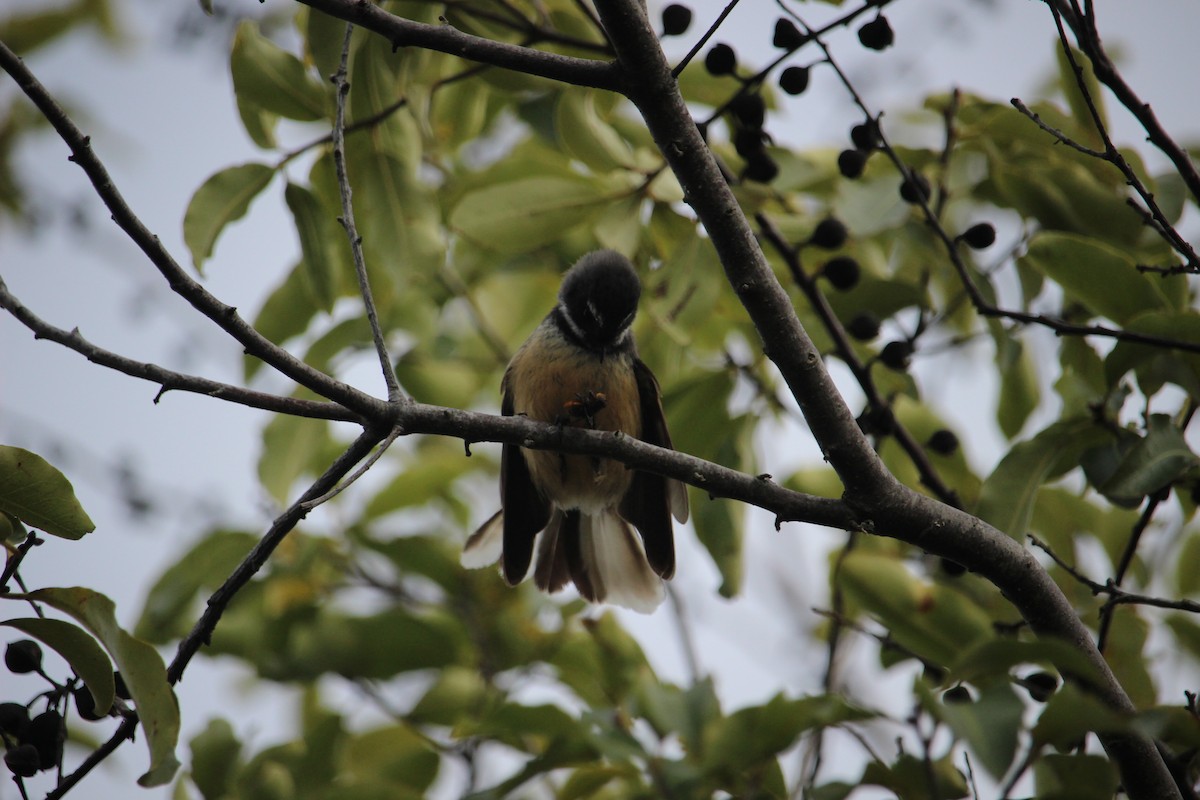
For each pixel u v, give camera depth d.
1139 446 8.10
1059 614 7.54
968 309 11.05
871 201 9.53
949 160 10.22
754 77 8.76
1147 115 8.02
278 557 11.77
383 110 9.32
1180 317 8.38
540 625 11.96
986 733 6.14
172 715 5.71
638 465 7.58
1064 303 10.79
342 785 9.43
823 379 7.32
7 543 6.17
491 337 12.41
